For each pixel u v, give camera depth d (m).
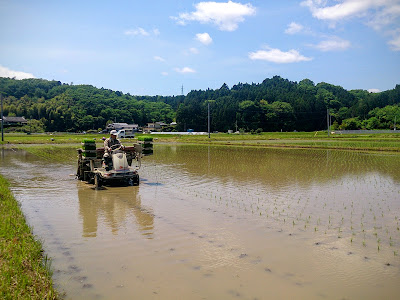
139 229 7.77
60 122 108.94
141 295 4.83
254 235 7.31
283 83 184.88
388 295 4.84
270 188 12.63
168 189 12.52
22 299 4.45
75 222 8.34
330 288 5.03
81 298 4.74
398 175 15.82
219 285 5.11
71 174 16.44
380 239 7.05
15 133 89.81
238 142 45.09
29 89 150.38
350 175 15.80
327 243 6.82
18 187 13.02
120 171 12.69
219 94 168.75
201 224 8.12
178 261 5.97
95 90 153.25
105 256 6.19
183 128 112.31
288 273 5.51
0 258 5.71
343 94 148.62
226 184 13.52
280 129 109.81
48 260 5.97
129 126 109.31
